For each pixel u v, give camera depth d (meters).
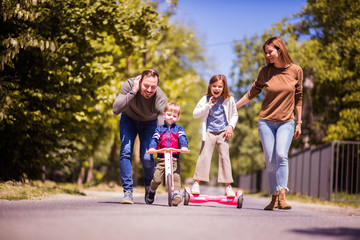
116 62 17.30
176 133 6.70
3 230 3.06
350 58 20.14
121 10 12.02
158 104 6.80
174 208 5.83
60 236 2.88
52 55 10.82
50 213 4.27
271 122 7.08
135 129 7.10
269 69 7.15
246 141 42.22
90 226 3.38
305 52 20.44
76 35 11.46
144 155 6.97
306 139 24.08
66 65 10.99
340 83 20.33
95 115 12.66
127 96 6.52
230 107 7.16
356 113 19.78
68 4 11.27
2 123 9.95
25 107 10.64
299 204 13.45
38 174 13.20
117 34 12.12
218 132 7.16
